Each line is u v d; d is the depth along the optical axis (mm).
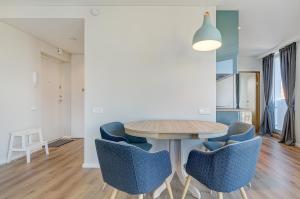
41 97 4867
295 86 5414
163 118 3555
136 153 1671
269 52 6598
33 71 4543
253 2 3385
